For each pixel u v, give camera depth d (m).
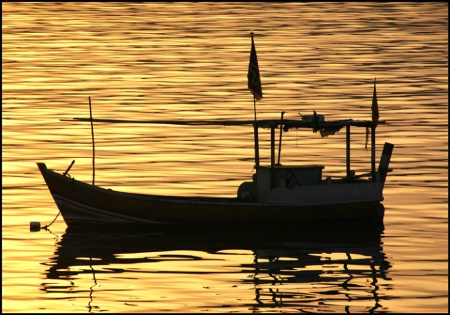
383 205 122.81
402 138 166.75
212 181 138.88
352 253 104.62
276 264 100.75
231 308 87.69
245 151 159.00
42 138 168.00
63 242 109.25
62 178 114.25
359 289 92.62
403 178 139.50
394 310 87.31
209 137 170.38
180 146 163.00
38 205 125.25
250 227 112.94
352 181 117.31
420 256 103.50
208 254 104.56
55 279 95.94
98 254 104.56
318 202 113.12
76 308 87.62
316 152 157.62
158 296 90.81
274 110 189.75
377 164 148.50
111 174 143.12
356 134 171.88
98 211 114.00
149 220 113.25
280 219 112.75
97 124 180.38
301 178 113.50
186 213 112.31
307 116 114.94
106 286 93.81
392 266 100.06
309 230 113.94
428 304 88.81
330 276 96.81
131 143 165.38
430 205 124.62
